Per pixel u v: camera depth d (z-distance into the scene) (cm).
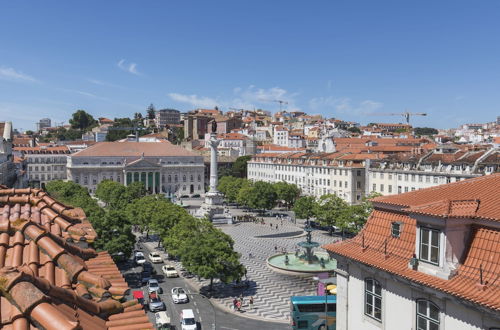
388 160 13175
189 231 7738
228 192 17788
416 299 2338
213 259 6612
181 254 7088
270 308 6300
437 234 2253
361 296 2781
